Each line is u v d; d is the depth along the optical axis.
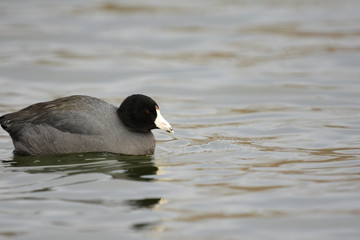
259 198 10.41
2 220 9.44
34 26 28.84
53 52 24.78
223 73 22.50
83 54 24.55
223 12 32.03
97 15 31.41
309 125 16.41
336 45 25.33
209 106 18.88
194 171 12.16
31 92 19.98
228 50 25.20
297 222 9.31
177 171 12.17
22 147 13.49
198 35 27.44
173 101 19.36
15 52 24.61
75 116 13.27
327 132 15.59
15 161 12.91
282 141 14.84
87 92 20.05
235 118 17.48
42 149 13.33
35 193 10.73
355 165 12.41
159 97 19.77
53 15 31.27
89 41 26.52
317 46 25.38
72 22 29.78
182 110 18.44
